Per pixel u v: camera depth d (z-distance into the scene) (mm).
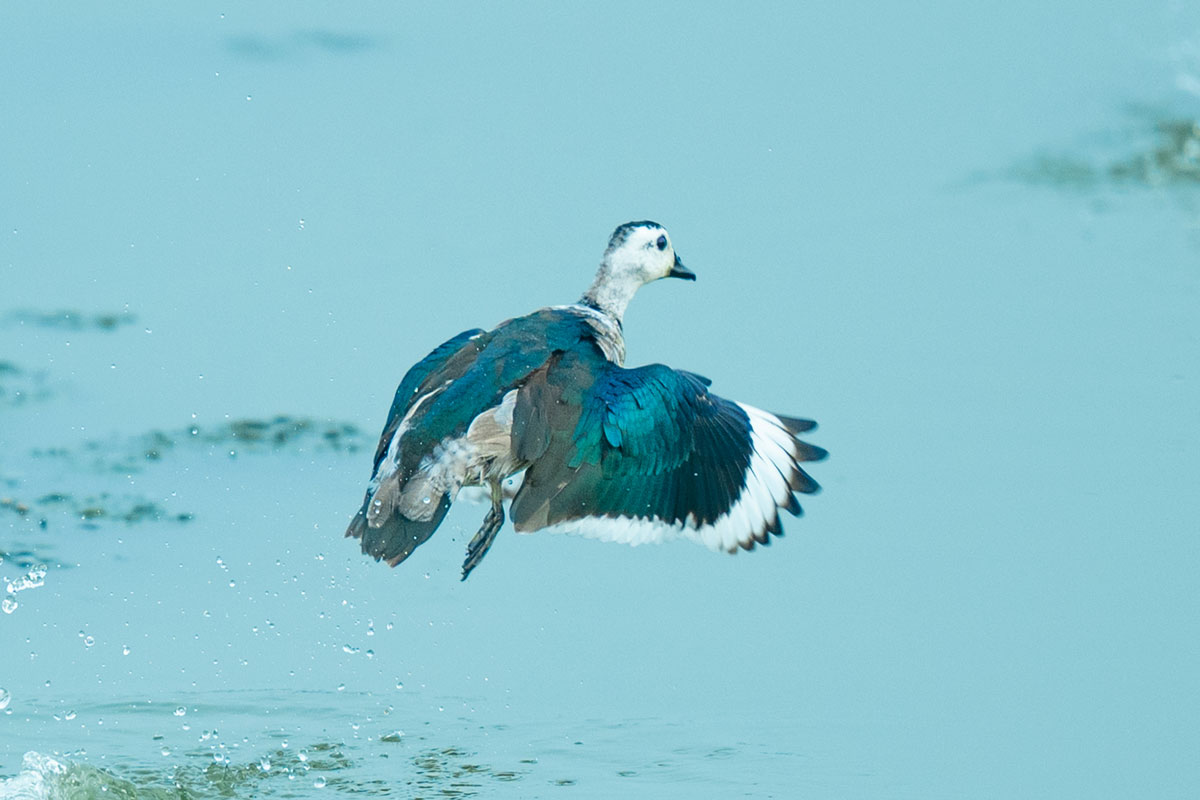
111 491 13508
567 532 9812
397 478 9797
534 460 9789
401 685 11141
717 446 10109
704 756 9961
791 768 9852
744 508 10039
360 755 10266
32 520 12969
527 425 9805
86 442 14328
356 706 10930
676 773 9781
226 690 11172
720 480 10047
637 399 9969
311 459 14195
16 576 12172
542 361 10141
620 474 9891
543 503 9758
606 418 9906
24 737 10523
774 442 10266
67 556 12516
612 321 11516
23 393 15117
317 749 10367
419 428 9883
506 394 9969
